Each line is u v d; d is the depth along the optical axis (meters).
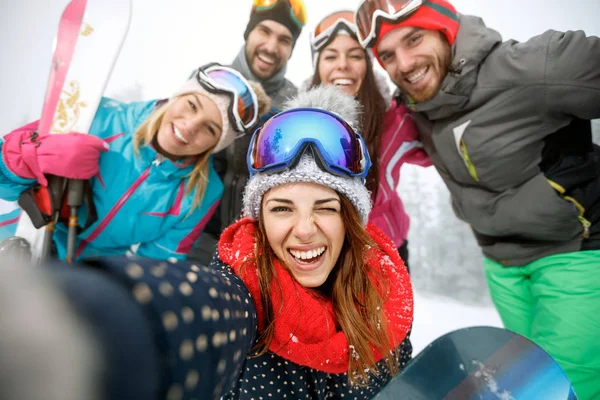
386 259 0.75
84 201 2.04
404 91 1.94
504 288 2.06
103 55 2.16
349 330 0.62
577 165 1.70
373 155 2.14
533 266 1.90
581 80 1.55
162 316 0.21
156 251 2.20
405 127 2.20
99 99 2.11
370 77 2.20
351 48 2.17
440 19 1.74
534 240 1.87
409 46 1.81
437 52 1.78
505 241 1.97
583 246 1.75
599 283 1.70
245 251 0.62
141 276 0.22
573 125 1.71
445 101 1.82
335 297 0.67
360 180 0.68
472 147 1.83
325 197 0.61
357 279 0.67
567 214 1.72
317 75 2.30
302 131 0.62
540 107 1.65
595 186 1.70
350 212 0.66
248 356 0.60
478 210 1.96
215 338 0.26
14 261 0.17
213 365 0.25
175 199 2.14
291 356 0.58
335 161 0.61
